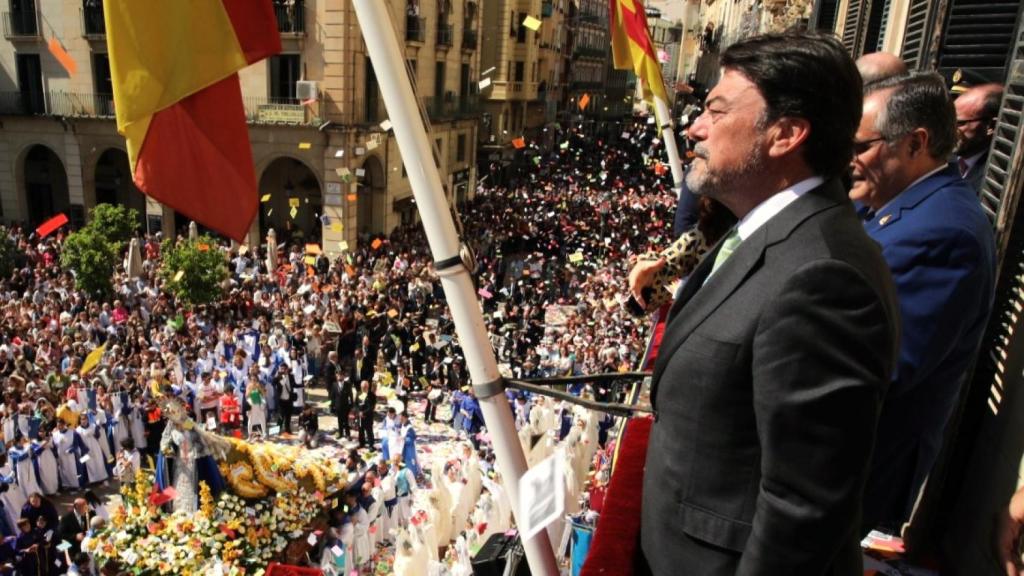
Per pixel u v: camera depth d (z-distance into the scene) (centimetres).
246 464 1033
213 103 271
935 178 263
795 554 139
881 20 799
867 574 346
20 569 962
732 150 163
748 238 162
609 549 201
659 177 3938
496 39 4109
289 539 1022
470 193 3644
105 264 1930
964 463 344
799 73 153
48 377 1371
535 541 206
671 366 167
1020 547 256
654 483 176
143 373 1419
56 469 1277
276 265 2278
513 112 4344
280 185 2864
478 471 1153
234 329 1759
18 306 1788
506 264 2741
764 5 2098
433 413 1650
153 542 967
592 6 6016
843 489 136
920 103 260
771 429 142
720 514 159
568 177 4153
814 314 140
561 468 182
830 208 156
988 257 245
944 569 344
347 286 2117
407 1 2789
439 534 1066
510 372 1559
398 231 2930
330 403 1631
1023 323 311
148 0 259
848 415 135
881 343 140
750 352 150
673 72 7212
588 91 6075
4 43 2642
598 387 1405
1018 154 324
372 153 2716
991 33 480
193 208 273
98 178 2847
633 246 2797
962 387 343
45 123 2680
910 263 242
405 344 1855
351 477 1177
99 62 2622
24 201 2812
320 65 2475
